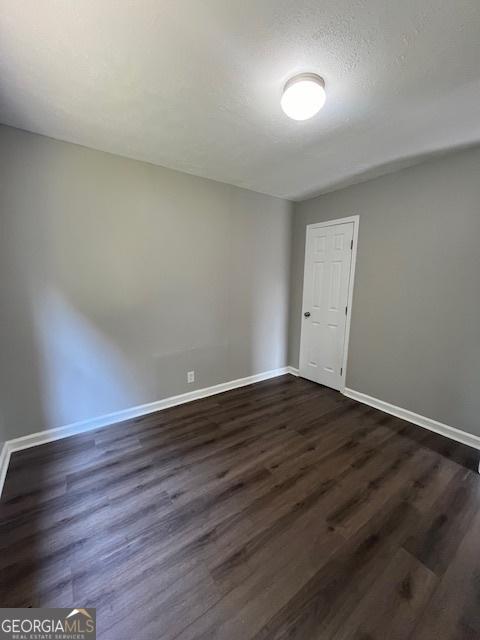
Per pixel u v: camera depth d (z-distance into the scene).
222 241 3.09
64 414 2.34
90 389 2.44
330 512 1.60
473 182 2.17
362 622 1.09
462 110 1.68
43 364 2.21
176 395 2.98
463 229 2.24
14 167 1.95
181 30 1.14
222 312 3.21
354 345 3.12
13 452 2.12
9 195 1.95
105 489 1.76
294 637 1.04
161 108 1.68
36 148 2.01
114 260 2.43
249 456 2.11
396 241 2.67
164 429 2.48
